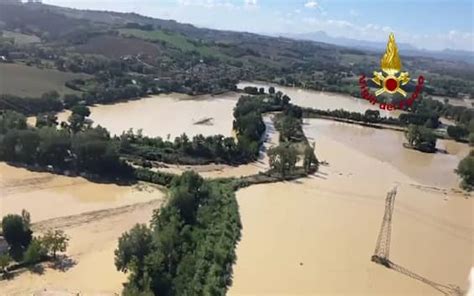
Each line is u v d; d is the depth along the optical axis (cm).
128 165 13538
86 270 8694
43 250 8956
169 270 8269
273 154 14575
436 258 10094
